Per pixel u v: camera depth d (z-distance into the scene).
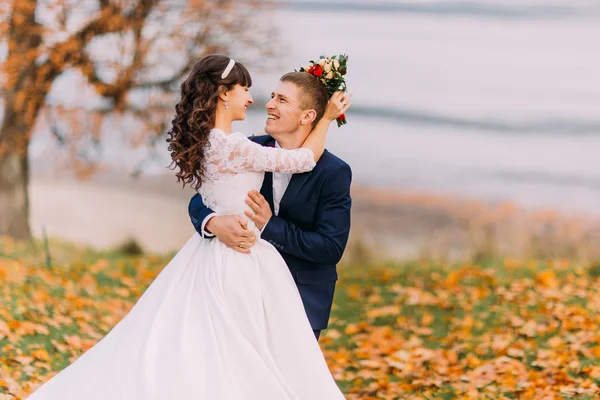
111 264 10.42
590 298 7.89
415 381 5.83
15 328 6.21
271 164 3.79
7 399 4.86
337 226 3.90
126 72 12.11
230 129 3.92
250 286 3.74
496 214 17.98
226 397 3.43
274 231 3.81
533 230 14.61
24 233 12.78
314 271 3.97
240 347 3.58
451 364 6.32
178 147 3.84
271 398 3.53
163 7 12.19
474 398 5.39
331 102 3.95
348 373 6.28
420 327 7.62
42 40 12.06
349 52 25.81
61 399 3.53
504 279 8.95
